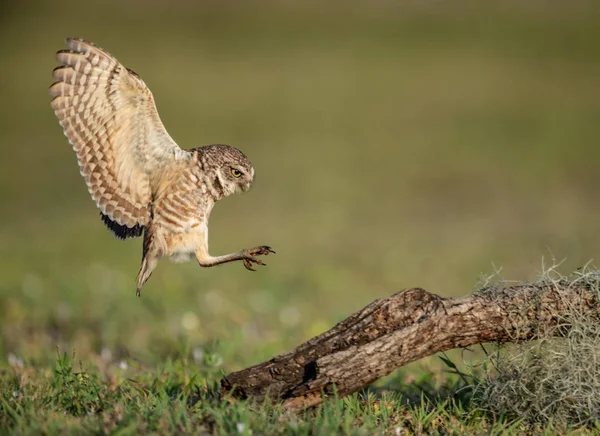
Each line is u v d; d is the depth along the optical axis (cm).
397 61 10494
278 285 3859
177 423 1608
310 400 1730
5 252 4694
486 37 11088
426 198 6044
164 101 9162
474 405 1817
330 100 9119
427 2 12556
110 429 1568
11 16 13125
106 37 12012
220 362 2209
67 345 2850
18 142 7781
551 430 1706
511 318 1712
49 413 1678
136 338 2945
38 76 10425
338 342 1731
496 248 4772
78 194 6350
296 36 11781
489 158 6969
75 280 3888
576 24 11206
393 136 7769
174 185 1905
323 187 6328
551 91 8956
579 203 5809
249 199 6044
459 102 8775
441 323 1700
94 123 1847
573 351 1708
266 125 8300
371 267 4372
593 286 1728
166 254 1925
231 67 10588
